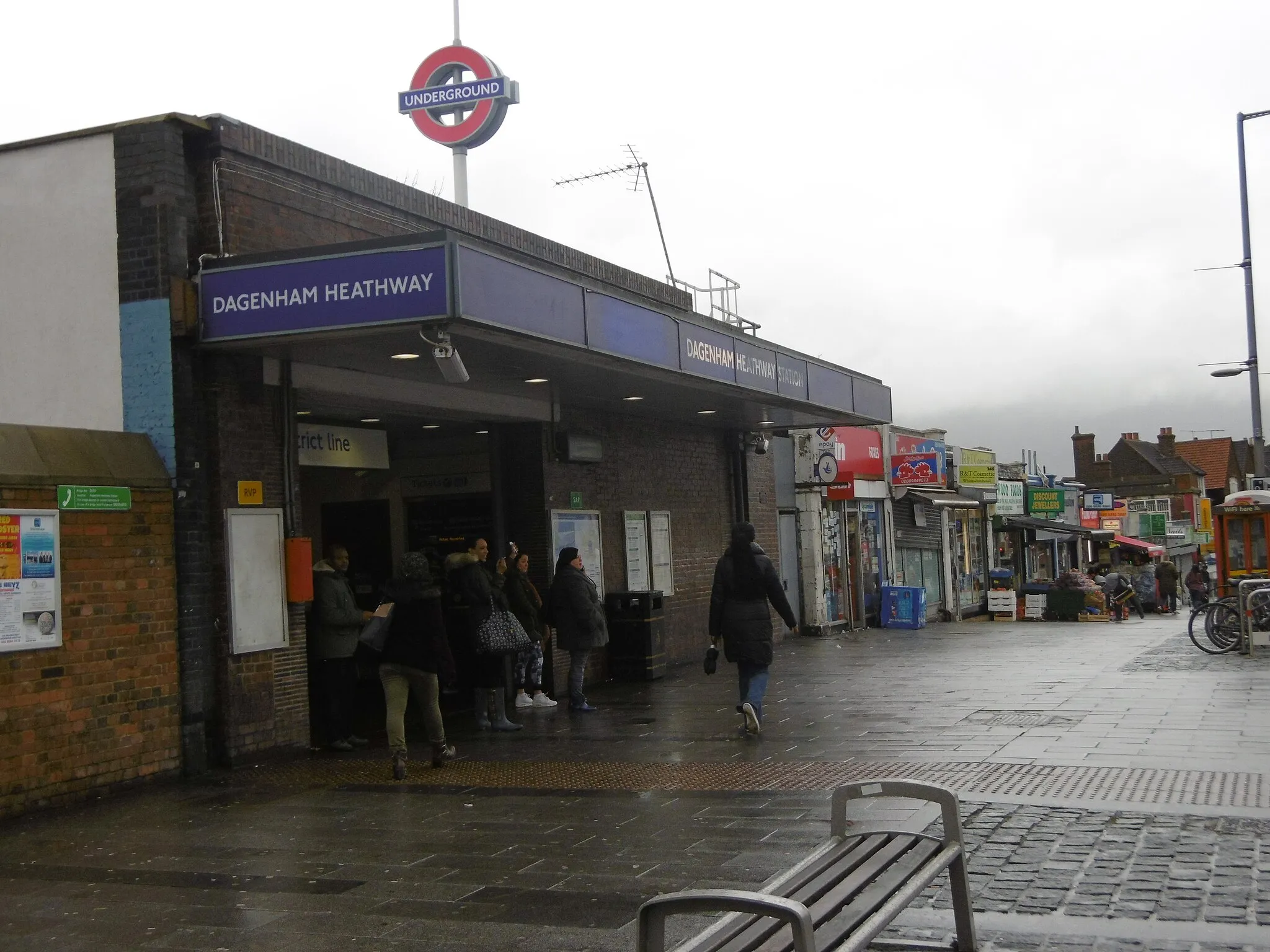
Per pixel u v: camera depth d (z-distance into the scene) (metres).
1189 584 36.47
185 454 10.44
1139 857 6.50
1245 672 15.01
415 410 13.59
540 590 15.54
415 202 13.15
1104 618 29.83
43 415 10.86
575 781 9.49
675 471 19.31
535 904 6.14
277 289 10.10
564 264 15.89
